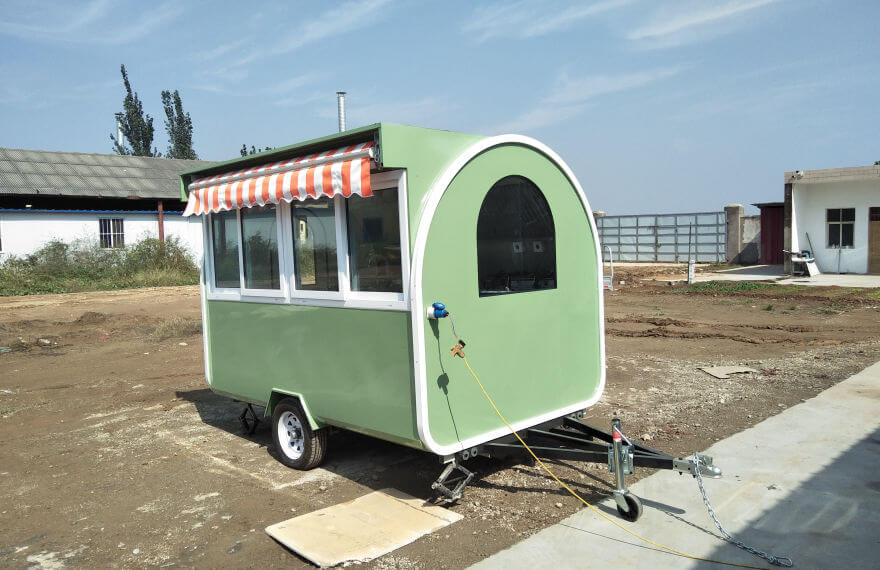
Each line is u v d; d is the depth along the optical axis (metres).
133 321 15.90
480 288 4.62
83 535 4.50
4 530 4.65
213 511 4.80
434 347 4.29
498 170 4.71
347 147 4.59
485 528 4.22
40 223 25.98
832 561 3.62
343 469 5.58
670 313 14.30
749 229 27.50
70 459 6.21
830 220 21.52
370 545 4.02
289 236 5.32
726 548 3.80
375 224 4.55
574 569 3.64
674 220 30.00
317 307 5.09
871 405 6.40
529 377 4.98
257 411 7.70
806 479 4.71
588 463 5.36
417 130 4.32
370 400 4.68
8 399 8.77
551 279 5.17
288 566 3.92
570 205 5.29
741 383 7.67
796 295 16.11
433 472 5.40
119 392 8.94
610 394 7.52
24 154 29.19
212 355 6.59
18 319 16.47
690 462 4.03
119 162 31.64
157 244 28.11
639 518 4.23
